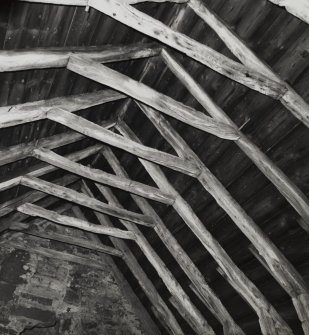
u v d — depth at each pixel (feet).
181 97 11.70
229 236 12.65
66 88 10.99
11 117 9.38
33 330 18.07
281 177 9.48
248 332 13.58
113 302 20.20
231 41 8.86
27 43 8.73
